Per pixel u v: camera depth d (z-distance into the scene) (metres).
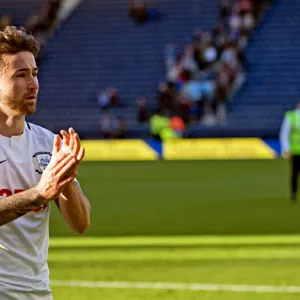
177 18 79.38
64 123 74.00
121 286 18.84
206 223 30.55
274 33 75.56
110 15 81.00
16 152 8.99
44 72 77.50
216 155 65.12
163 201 38.31
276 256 22.84
